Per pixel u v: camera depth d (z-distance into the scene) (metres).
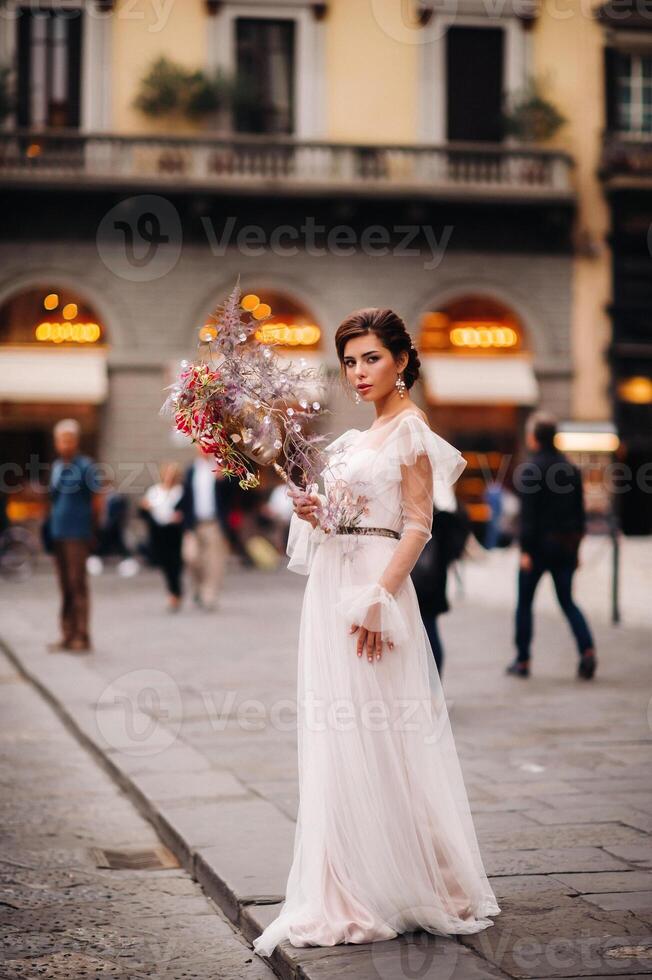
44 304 21.98
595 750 6.18
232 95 21.89
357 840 3.50
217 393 3.51
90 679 8.62
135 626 12.12
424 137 22.94
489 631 11.57
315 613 3.65
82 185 21.58
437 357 22.97
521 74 23.11
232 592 16.34
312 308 22.58
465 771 5.71
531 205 22.77
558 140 23.23
